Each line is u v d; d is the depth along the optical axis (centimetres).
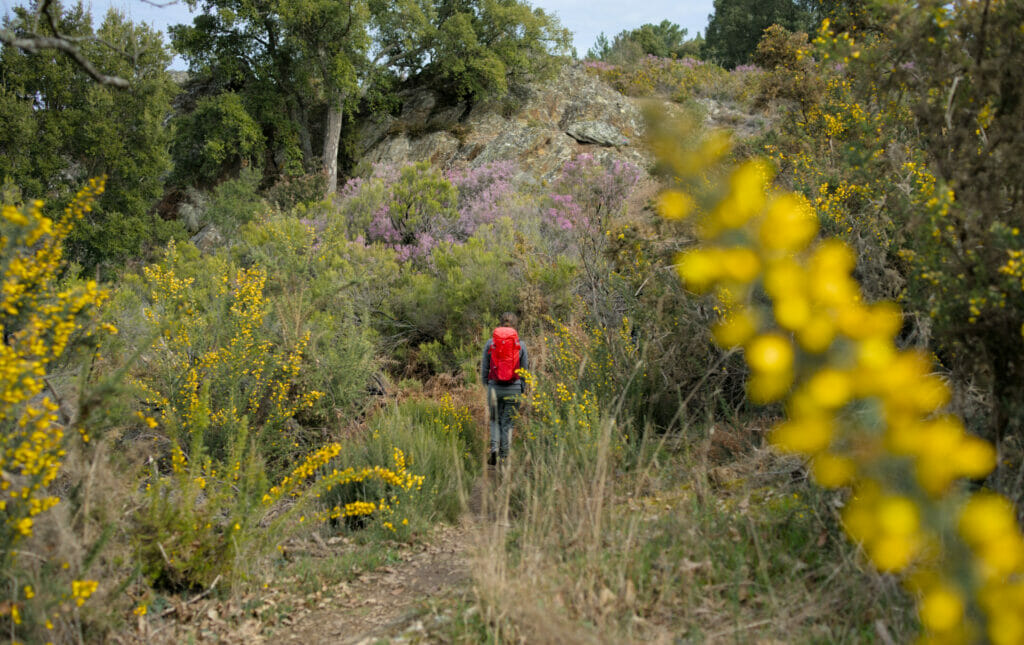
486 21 2658
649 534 342
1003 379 246
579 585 287
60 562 284
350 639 313
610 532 334
